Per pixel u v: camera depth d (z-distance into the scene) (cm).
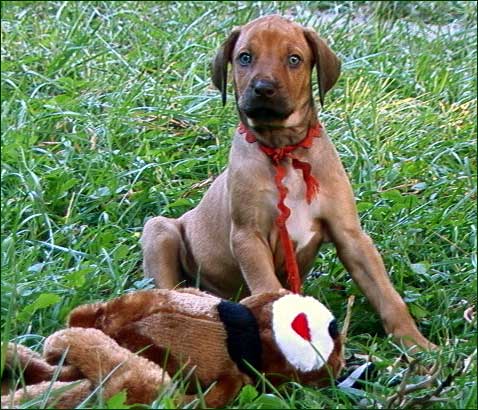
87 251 547
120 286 496
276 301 390
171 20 885
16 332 450
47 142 669
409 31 899
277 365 387
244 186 486
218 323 386
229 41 503
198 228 532
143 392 365
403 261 529
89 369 370
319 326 388
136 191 619
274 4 923
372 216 569
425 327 491
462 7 969
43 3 936
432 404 389
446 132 703
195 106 708
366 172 626
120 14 873
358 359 446
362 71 782
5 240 505
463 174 636
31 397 366
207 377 383
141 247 555
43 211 577
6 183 611
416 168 645
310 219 486
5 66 764
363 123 706
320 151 488
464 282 512
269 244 493
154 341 386
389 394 400
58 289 486
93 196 601
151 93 732
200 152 663
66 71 773
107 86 743
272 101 461
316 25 879
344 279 530
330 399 396
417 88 778
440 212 573
